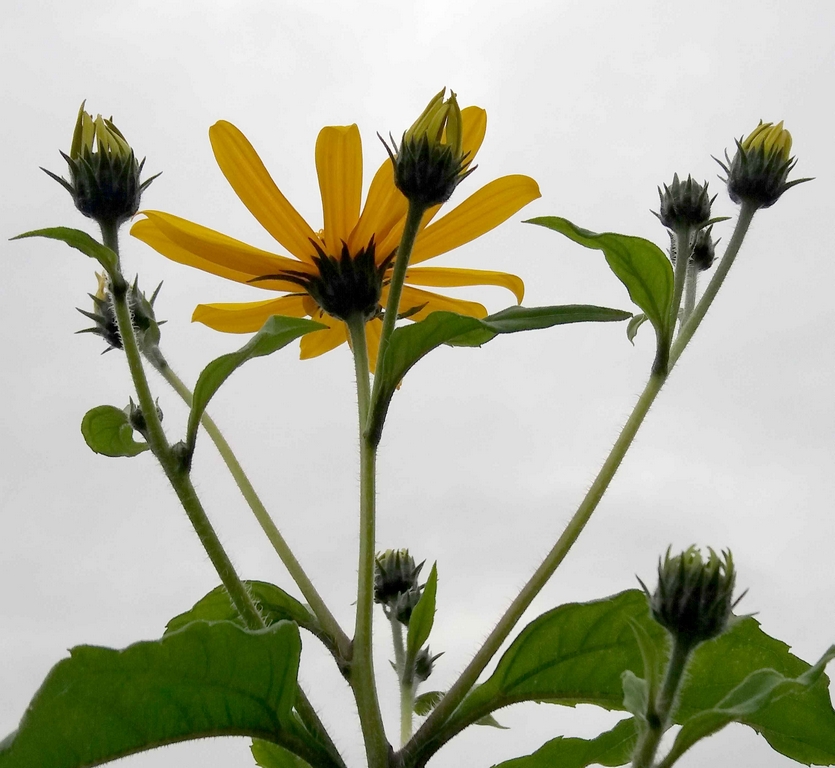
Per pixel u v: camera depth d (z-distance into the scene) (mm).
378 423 313
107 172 319
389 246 341
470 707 308
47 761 266
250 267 337
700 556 279
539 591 311
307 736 288
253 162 336
